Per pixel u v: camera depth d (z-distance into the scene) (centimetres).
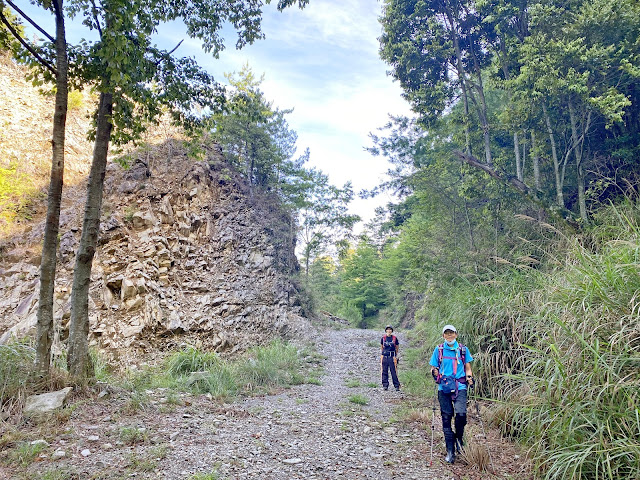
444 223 1446
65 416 502
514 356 677
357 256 3644
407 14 1450
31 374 568
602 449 367
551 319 541
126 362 996
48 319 599
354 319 3331
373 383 949
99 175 671
